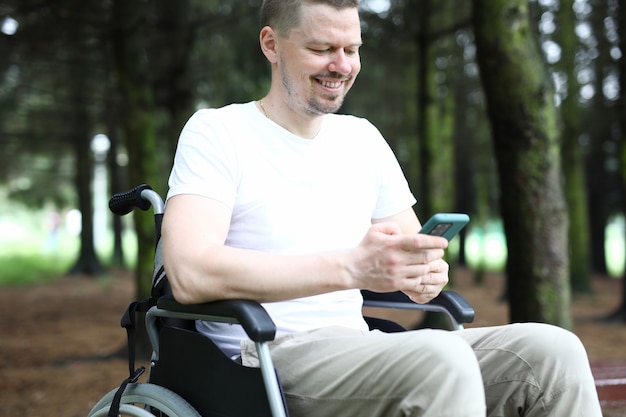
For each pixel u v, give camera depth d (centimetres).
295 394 210
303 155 232
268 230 225
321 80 223
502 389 215
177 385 227
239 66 1147
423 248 194
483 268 1805
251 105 237
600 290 1691
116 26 812
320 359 206
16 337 1008
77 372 742
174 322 238
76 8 824
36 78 1420
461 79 1559
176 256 204
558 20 1181
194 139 225
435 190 992
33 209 2764
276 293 197
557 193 431
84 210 2025
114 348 891
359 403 199
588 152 1884
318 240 228
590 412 204
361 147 247
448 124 1284
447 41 1155
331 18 219
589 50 1315
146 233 806
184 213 212
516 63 424
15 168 2492
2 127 1766
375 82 1656
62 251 3759
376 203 257
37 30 852
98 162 2211
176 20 877
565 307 432
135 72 833
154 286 232
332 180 235
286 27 224
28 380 705
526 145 427
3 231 5444
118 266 2383
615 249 4841
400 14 1004
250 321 190
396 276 196
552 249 429
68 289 1727
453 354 186
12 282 1933
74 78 1227
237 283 197
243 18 1025
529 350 212
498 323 1084
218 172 221
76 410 582
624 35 963
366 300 257
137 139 828
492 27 425
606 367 451
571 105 1323
